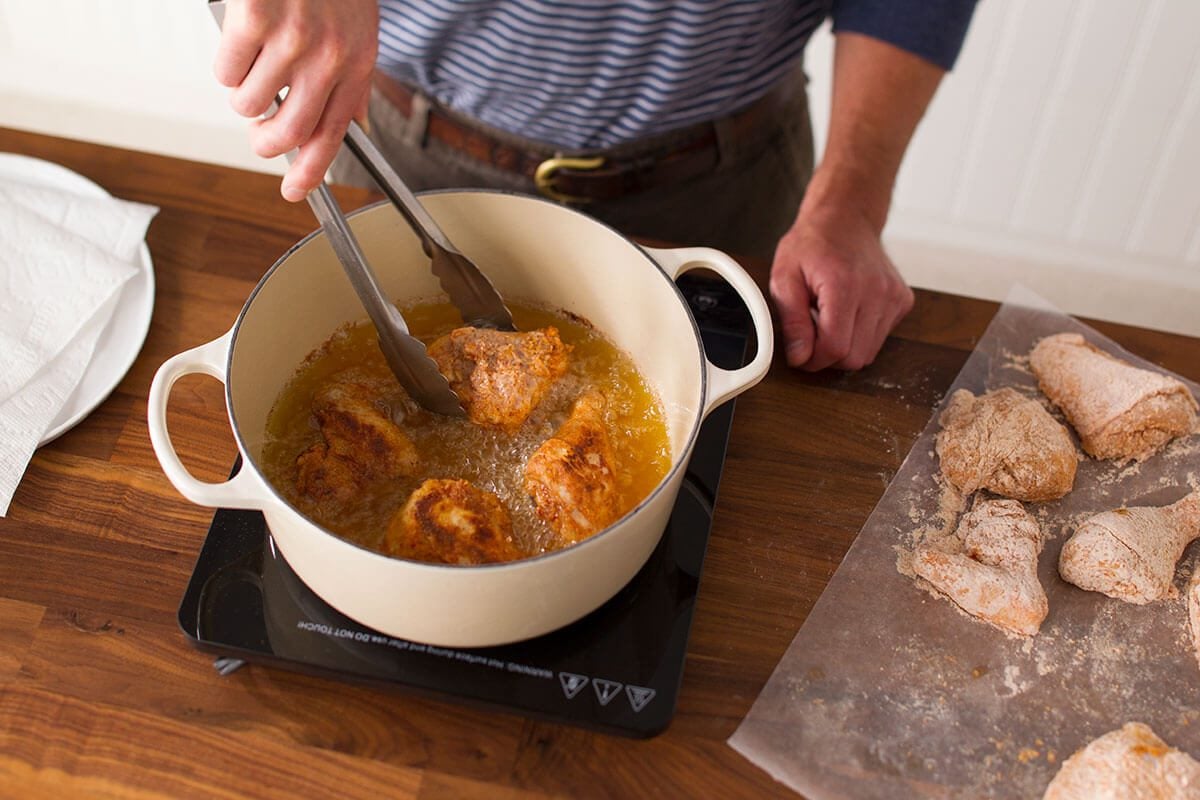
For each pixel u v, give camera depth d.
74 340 0.89
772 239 1.35
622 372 0.87
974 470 0.83
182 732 0.71
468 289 0.84
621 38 1.00
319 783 0.70
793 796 0.71
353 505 0.77
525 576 0.64
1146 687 0.75
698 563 0.79
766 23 1.07
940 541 0.82
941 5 1.07
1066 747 0.72
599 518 0.75
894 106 1.10
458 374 0.81
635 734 0.71
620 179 1.15
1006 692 0.74
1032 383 0.92
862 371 0.93
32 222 0.94
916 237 1.86
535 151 1.14
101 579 0.77
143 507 0.81
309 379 0.84
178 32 1.75
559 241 0.84
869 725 0.73
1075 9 1.51
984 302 0.99
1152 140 1.63
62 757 0.70
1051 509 0.84
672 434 0.82
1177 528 0.81
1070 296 1.84
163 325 0.93
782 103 1.21
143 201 1.01
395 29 1.03
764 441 0.88
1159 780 0.68
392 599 0.67
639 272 0.80
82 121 1.93
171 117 1.91
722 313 0.93
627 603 0.76
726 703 0.74
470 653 0.73
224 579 0.76
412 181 1.22
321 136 0.72
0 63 1.84
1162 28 1.50
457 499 0.73
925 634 0.77
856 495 0.85
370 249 0.84
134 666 0.74
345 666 0.72
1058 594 0.79
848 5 1.12
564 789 0.71
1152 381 0.86
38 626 0.75
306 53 0.70
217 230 0.99
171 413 0.87
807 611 0.79
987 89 1.63
